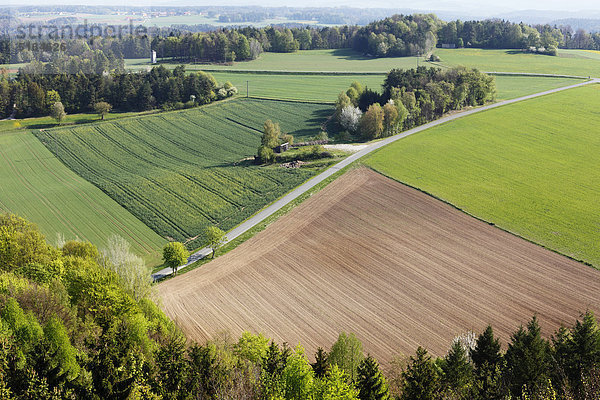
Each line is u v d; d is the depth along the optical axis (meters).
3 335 34.84
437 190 95.44
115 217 92.75
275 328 59.62
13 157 122.62
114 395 31.88
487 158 112.50
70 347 36.44
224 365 38.50
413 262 72.81
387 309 63.03
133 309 47.97
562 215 85.44
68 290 50.09
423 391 36.72
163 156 125.00
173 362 36.66
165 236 86.31
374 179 100.88
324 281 69.12
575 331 44.41
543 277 68.38
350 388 35.09
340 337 45.19
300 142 128.75
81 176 112.25
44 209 95.75
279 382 35.50
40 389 30.55
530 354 40.47
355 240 79.12
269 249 77.62
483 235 79.25
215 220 91.00
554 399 34.12
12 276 47.81
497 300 64.06
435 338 57.72
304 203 92.56
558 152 116.31
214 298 65.62
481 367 41.31
